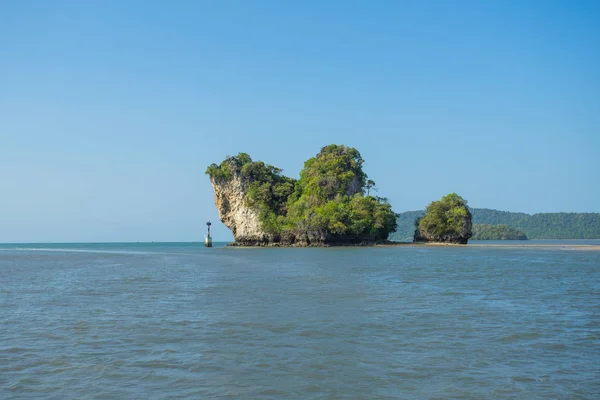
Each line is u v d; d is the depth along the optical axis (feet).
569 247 417.28
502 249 382.22
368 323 76.02
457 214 504.84
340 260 243.81
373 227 494.18
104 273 179.42
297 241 500.33
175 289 122.72
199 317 82.02
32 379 50.83
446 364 54.90
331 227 474.49
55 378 51.06
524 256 270.26
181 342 65.00
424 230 522.88
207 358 57.47
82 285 135.54
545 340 65.05
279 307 91.20
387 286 124.47
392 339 65.87
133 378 50.85
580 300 98.84
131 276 163.63
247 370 53.11
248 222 539.70
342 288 120.47
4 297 110.83
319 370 52.95
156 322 78.33
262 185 538.06
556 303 94.99
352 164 542.98
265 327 73.51
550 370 52.80
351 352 59.62
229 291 116.57
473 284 127.75
